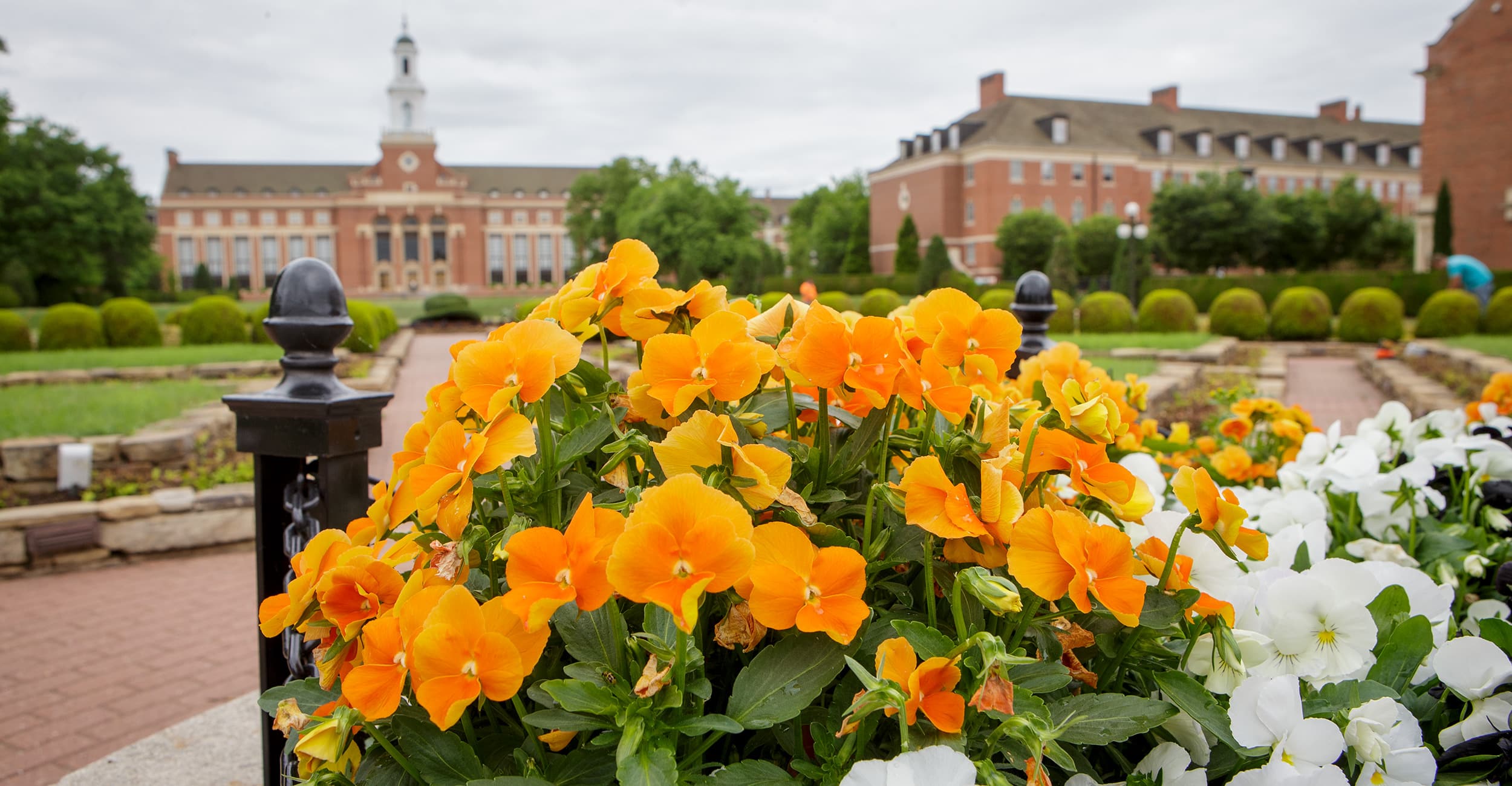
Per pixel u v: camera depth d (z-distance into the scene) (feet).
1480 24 99.40
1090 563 2.58
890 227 180.04
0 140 125.80
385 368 39.55
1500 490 5.10
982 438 3.03
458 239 235.40
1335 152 200.95
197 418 20.93
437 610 2.44
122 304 48.03
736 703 2.49
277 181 236.63
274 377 36.94
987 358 2.99
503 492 2.89
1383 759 2.91
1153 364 35.29
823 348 2.89
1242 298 62.28
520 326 2.99
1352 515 5.41
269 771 5.50
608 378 3.39
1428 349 44.68
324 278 5.61
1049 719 2.45
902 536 3.01
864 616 2.43
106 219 139.85
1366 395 36.60
